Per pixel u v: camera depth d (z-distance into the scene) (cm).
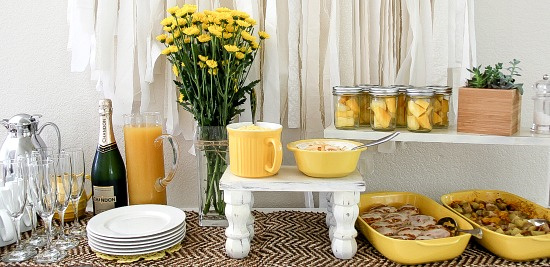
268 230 125
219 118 122
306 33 134
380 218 121
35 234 120
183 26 117
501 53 142
